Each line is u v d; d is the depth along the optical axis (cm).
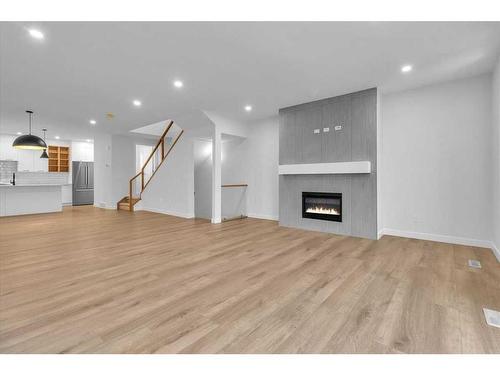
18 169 908
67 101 488
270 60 323
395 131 447
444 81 397
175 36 268
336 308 199
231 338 161
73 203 989
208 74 366
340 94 455
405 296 219
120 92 439
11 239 422
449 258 323
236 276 264
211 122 588
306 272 275
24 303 204
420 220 426
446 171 402
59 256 329
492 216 362
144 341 157
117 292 226
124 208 838
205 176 770
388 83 405
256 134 659
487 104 368
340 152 462
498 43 283
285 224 544
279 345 154
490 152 366
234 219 638
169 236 447
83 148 1043
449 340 159
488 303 206
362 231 439
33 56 309
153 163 939
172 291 228
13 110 552
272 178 630
